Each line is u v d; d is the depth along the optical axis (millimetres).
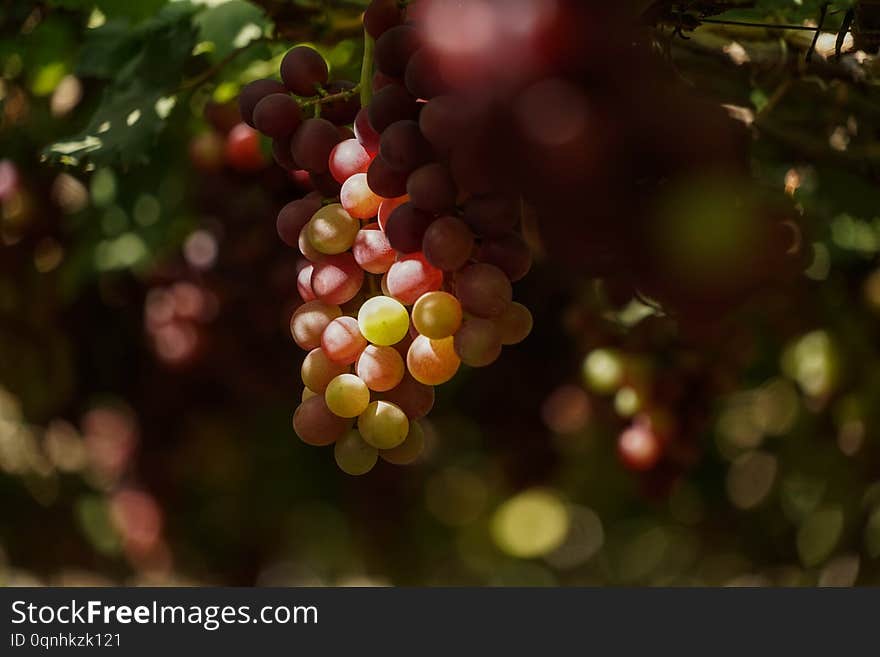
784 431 2193
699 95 1270
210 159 1610
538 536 2984
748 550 2525
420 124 1255
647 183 1243
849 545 2059
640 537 3426
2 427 2469
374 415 1291
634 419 1671
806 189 1636
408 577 2900
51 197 1888
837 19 1507
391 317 1283
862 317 1809
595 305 1663
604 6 1209
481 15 1213
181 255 1905
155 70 1577
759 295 1323
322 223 1298
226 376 2012
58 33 1661
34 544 2662
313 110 1349
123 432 2186
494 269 1277
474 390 2090
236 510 2549
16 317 2043
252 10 1603
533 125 1209
